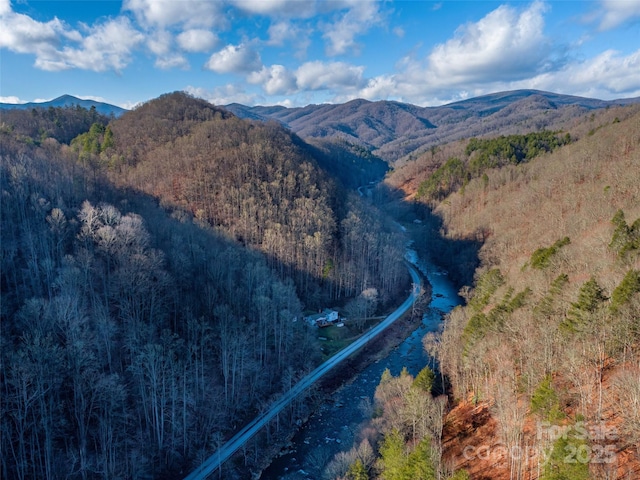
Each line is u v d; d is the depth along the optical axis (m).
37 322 68.38
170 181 159.38
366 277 148.12
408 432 65.81
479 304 100.25
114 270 93.06
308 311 134.38
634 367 55.12
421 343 121.75
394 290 157.88
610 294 66.50
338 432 82.94
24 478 58.66
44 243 88.44
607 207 116.50
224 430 81.25
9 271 83.38
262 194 157.38
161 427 72.88
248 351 91.81
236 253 119.75
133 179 158.50
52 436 62.94
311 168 187.38
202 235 126.50
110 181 142.00
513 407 58.72
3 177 102.38
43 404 60.16
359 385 100.94
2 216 92.50
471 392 78.31
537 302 76.25
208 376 87.69
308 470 72.81
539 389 54.88
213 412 81.19
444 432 70.25
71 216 102.06
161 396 73.25
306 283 141.38
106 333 75.88
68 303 71.50
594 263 81.88
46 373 61.56
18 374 58.56
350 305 133.75
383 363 111.25
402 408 67.12
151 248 99.25
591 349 59.06
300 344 108.69
